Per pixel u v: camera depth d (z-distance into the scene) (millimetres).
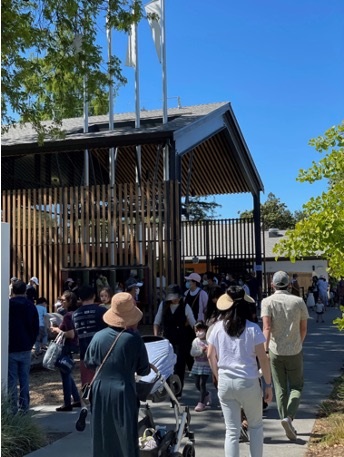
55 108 14500
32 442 6355
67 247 16484
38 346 12281
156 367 5352
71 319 8195
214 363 5168
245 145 22531
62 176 21656
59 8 12820
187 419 5469
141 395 4863
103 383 4520
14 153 17625
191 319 8633
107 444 4469
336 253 6430
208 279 9805
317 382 9742
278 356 6441
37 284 15398
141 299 15477
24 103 13844
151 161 22172
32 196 16906
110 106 19031
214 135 20938
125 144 16844
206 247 25172
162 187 15805
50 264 16547
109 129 18984
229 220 25109
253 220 24609
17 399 7262
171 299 8680
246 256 24672
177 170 16891
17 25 11836
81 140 16859
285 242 6621
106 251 16094
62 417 7793
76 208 16469
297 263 38562
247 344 4977
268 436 6562
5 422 6211
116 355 4531
